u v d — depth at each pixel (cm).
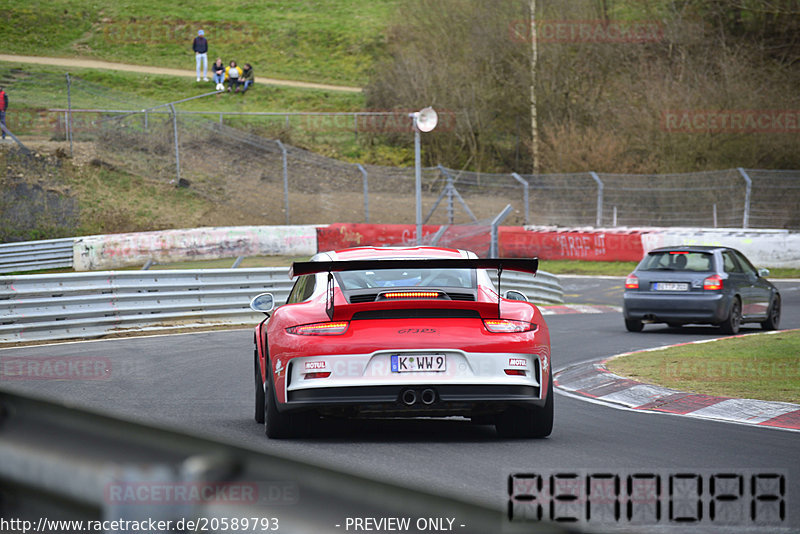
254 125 19688
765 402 2994
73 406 462
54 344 5238
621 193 14712
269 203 14825
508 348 2300
